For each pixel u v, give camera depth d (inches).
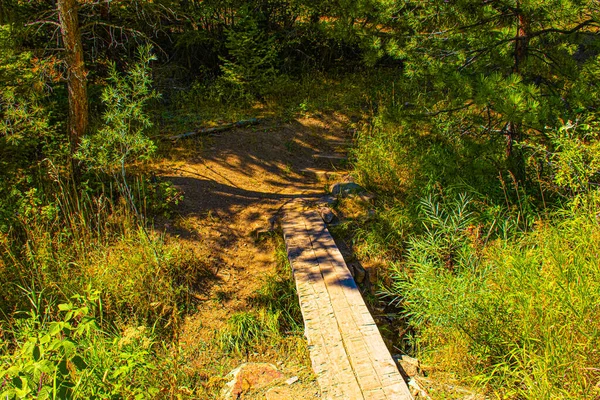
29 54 287.0
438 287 176.1
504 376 142.8
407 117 294.7
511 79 234.8
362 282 241.6
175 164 322.3
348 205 286.8
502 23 280.7
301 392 161.9
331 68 488.1
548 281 155.8
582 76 255.3
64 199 263.7
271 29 472.4
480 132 287.6
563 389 127.8
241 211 288.0
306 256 236.2
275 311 221.0
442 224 213.0
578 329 135.9
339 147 362.3
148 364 150.6
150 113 385.1
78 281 222.5
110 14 382.0
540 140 267.7
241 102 422.3
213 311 224.4
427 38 286.7
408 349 203.6
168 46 466.0
